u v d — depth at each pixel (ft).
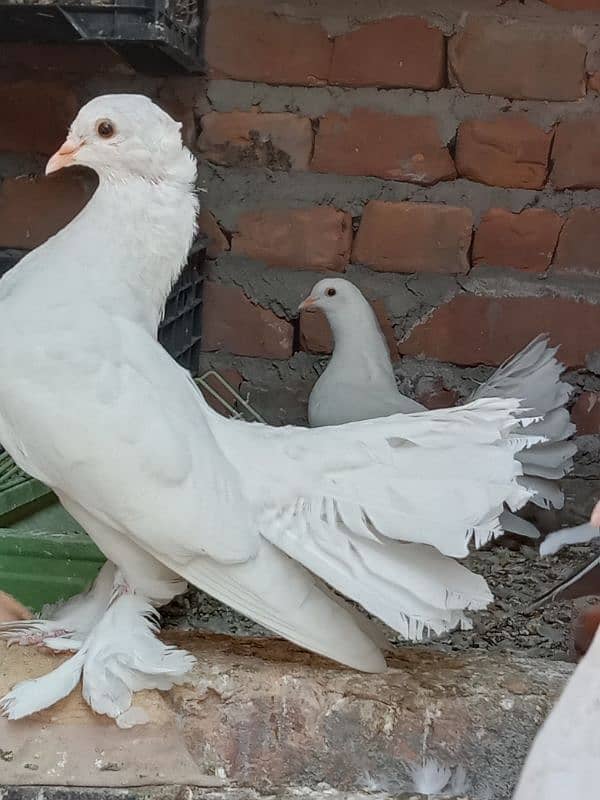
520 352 4.32
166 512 2.42
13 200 4.58
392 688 2.58
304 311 4.54
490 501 2.43
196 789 2.48
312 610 2.51
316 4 4.40
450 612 2.49
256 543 2.49
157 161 2.62
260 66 4.46
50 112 4.52
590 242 4.43
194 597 3.68
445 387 4.54
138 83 4.52
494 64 4.36
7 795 2.42
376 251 4.53
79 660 2.56
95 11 3.72
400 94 4.43
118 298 2.62
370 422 2.65
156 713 2.51
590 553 4.12
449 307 4.51
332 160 4.50
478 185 4.46
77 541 3.17
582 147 4.37
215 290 4.60
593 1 4.28
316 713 2.55
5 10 3.71
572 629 3.40
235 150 4.53
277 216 4.54
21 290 2.59
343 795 2.48
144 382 2.50
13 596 3.20
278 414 4.63
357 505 2.51
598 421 4.47
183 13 4.21
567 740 1.92
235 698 2.54
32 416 2.42
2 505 3.44
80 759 2.46
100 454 2.40
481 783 2.53
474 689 2.59
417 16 4.37
